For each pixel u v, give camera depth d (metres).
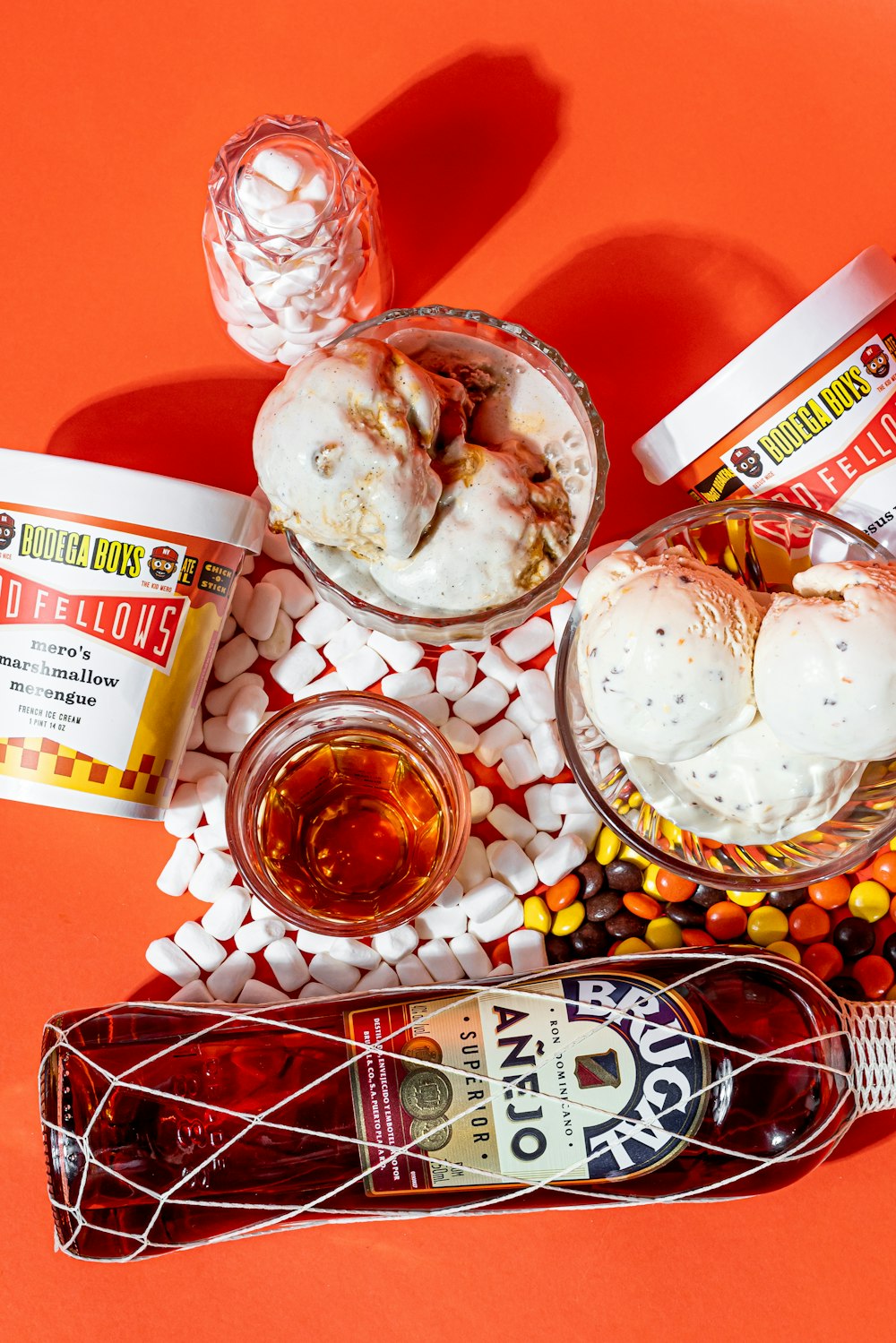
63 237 0.61
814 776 0.51
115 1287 0.58
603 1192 0.52
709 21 0.61
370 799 0.59
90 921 0.59
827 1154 0.54
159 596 0.53
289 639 0.60
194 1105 0.52
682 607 0.49
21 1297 0.58
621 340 0.61
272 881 0.54
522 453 0.55
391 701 0.55
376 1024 0.52
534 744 0.59
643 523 0.61
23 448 0.60
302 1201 0.52
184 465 0.60
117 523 0.52
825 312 0.52
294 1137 0.52
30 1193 0.58
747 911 0.59
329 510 0.51
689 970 0.53
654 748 0.50
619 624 0.49
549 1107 0.50
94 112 0.61
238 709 0.59
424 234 0.61
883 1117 0.58
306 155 0.55
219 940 0.59
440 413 0.52
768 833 0.53
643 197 0.61
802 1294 0.58
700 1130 0.51
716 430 0.53
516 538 0.53
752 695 0.50
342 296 0.57
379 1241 0.58
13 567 0.52
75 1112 0.52
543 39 0.61
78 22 0.61
